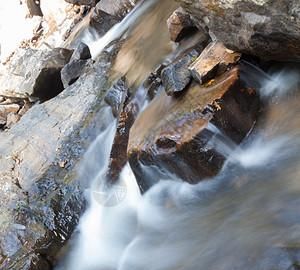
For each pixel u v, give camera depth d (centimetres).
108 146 704
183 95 532
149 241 514
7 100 1199
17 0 1656
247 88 500
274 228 371
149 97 606
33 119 855
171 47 702
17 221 648
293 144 455
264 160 467
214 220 446
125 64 801
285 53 492
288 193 409
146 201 556
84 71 902
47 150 765
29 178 732
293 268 311
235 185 469
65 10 1480
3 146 834
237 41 506
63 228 631
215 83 506
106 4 1041
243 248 370
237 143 487
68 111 810
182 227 480
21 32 1638
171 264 445
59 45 1423
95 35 1110
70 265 595
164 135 493
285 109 491
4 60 1661
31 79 1046
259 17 457
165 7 849
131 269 507
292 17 429
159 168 512
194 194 503
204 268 390
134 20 951
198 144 473
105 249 573
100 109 753
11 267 585
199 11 530
